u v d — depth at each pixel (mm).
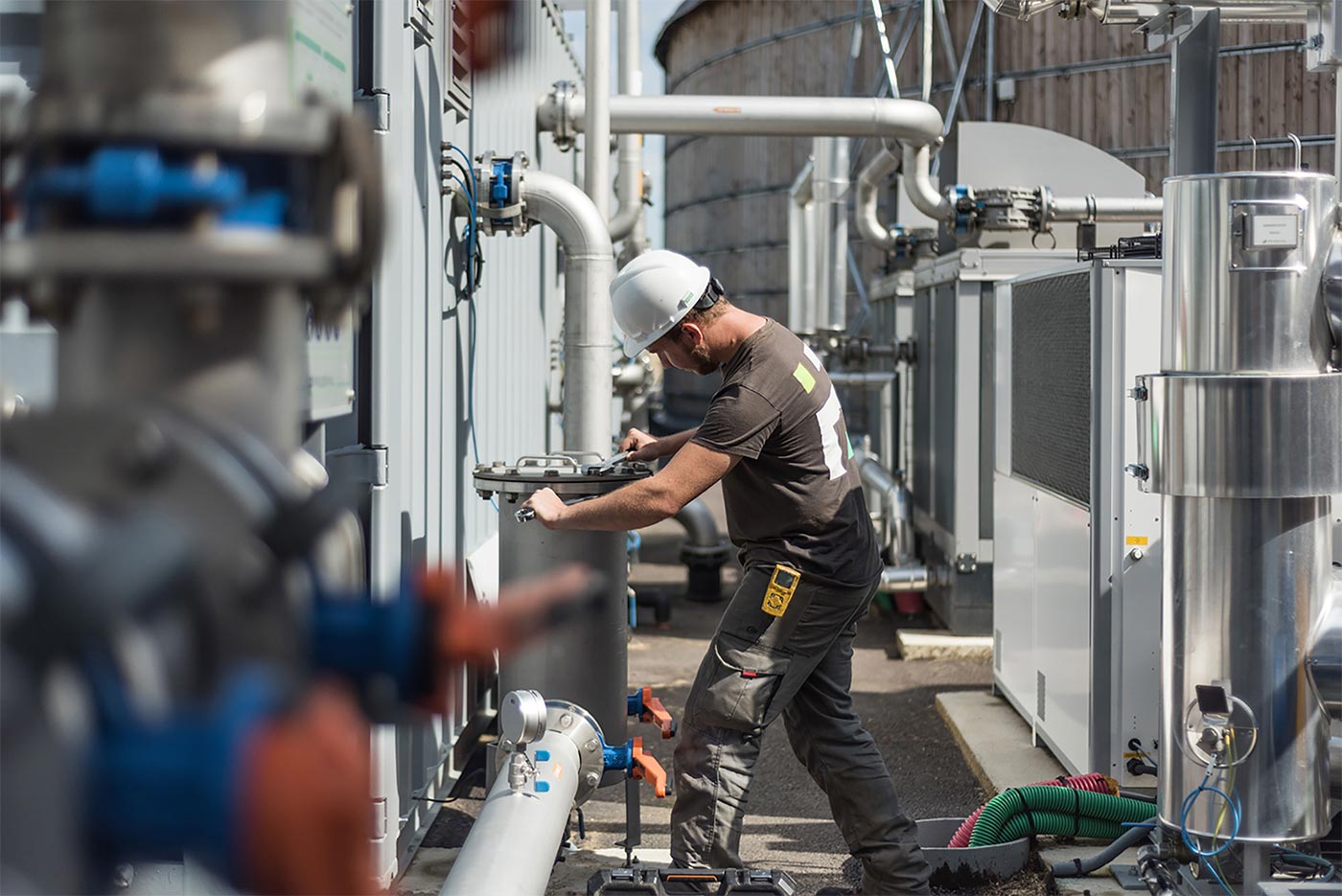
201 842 382
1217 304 2787
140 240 477
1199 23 3729
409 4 3480
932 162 8266
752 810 4371
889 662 6602
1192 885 3107
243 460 504
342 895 391
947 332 6883
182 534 420
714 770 3182
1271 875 3096
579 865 3686
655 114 5871
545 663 3639
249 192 508
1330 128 11156
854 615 3227
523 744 3053
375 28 3045
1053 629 4516
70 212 487
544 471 3613
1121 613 4012
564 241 4449
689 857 3193
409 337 3594
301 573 513
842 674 3324
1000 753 4672
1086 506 4102
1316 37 3648
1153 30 3965
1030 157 7418
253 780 375
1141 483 2994
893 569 7223
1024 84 13445
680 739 3268
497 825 2863
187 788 376
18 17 1561
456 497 4559
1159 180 12844
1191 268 2822
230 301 519
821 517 3115
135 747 385
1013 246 6973
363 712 519
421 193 3797
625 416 8953
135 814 380
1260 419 2734
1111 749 4047
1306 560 2811
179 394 520
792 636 3145
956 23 13984
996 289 5363
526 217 4465
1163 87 12750
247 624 466
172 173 482
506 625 465
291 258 496
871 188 8641
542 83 6637
